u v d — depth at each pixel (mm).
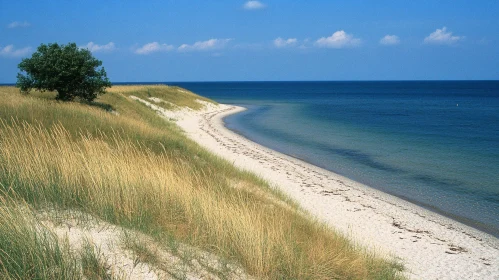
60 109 17500
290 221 9852
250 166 22688
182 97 63625
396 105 91938
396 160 26938
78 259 4930
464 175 22562
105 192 7270
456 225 14727
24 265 4508
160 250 5840
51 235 5250
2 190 6578
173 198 8016
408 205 16984
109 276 4828
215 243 6691
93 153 9812
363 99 119188
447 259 11500
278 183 19203
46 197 6797
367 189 19406
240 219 7500
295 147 32094
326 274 6922
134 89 51812
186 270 5492
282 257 6785
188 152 16953
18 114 14805
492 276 10492
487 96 139875
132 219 6656
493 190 19516
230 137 35719
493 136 39031
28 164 7895
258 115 62594
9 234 5020
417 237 13266
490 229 14461
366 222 14477
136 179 8445
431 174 22828
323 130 43719
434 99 121125
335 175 22297
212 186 11570
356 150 30891
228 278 5758
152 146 15727
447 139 36938
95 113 19438
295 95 143250
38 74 26328
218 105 73750
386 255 11039
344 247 9125
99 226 6086
